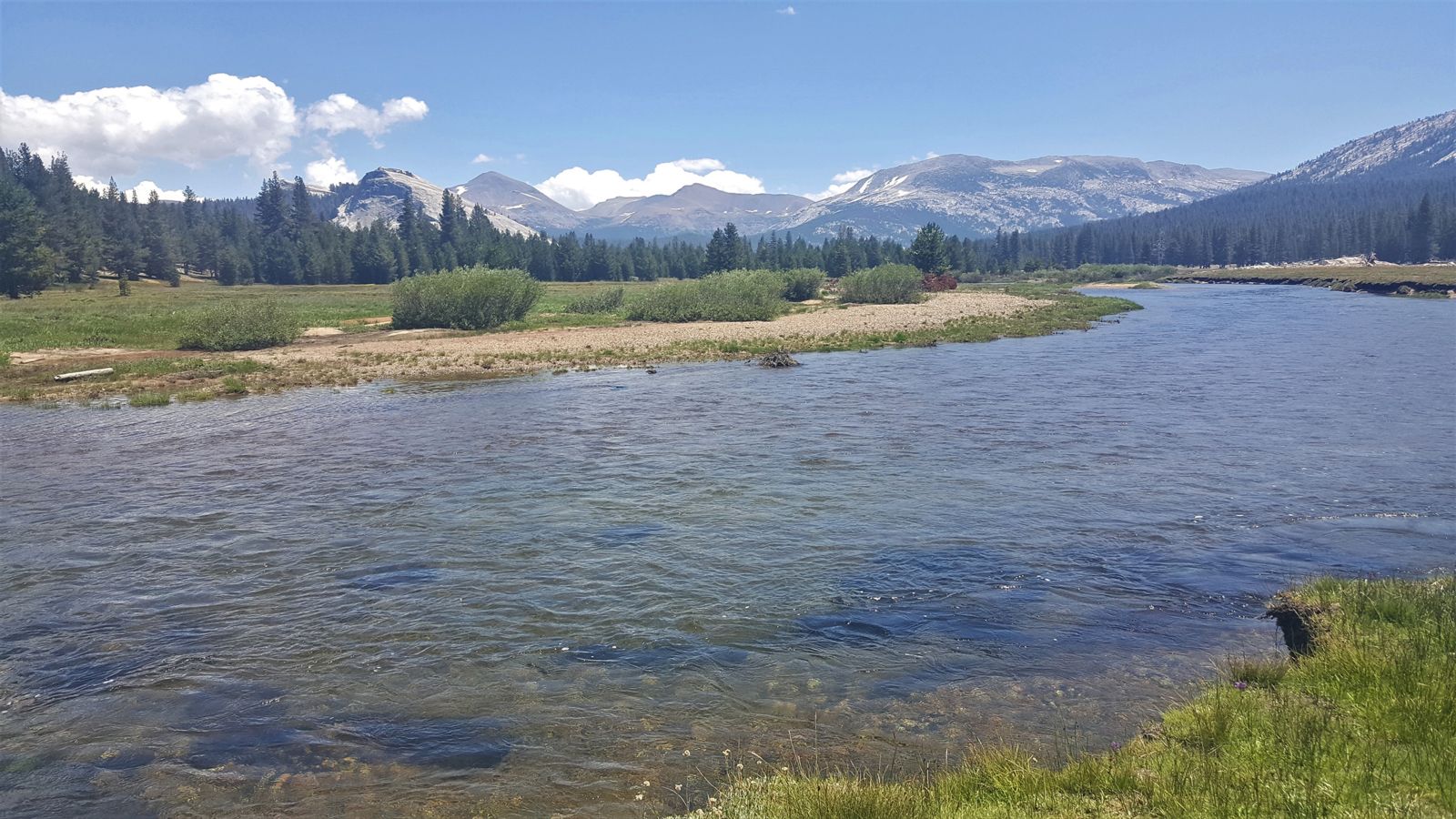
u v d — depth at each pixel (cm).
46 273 10675
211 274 19150
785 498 1519
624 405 2645
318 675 845
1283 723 637
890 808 530
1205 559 1155
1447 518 1318
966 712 746
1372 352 3622
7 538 1331
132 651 912
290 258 16900
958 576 1107
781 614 988
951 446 1950
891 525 1338
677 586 1086
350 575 1144
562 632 946
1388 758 563
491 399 2820
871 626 948
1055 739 689
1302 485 1536
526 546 1259
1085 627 935
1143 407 2433
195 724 753
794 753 679
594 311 7525
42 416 2606
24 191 12706
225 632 960
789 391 2884
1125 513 1380
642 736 716
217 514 1458
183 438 2197
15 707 792
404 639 932
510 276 5891
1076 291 11388
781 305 7081
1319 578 1046
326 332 5388
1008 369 3406
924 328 5269
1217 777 554
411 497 1562
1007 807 538
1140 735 678
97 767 688
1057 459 1797
